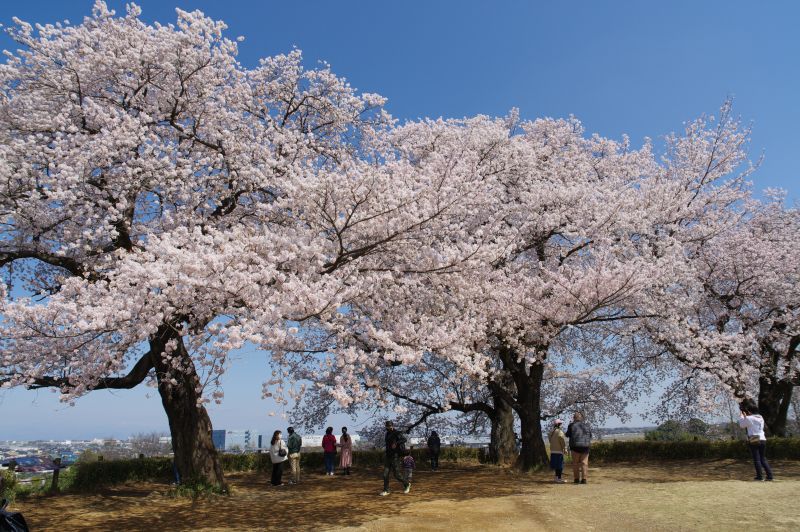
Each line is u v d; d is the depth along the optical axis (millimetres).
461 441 20438
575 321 12328
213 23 10969
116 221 9805
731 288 16516
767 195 18344
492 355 16281
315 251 8297
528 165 14922
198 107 11273
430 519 7727
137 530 7812
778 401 16875
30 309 6875
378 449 19203
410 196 8547
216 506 9797
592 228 12930
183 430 11195
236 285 7391
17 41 9820
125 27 10477
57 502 10344
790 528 5934
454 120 15375
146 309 7188
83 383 7398
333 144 13719
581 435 11555
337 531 7109
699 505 7508
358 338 9344
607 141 17531
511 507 8453
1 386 7387
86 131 10242
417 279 9859
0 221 9359
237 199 11578
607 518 7117
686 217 15820
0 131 9688
